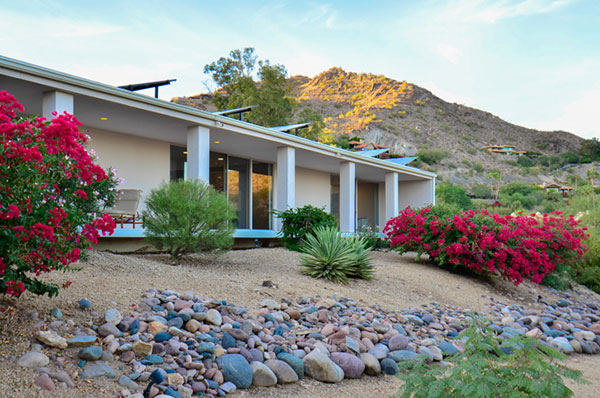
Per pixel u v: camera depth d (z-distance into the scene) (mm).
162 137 11789
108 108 8891
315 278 8031
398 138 120062
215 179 14070
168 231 7902
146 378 3541
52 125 3922
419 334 6176
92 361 3561
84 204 5750
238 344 4438
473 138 136500
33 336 3650
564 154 121312
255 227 15484
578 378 2969
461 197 37375
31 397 2992
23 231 3357
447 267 11664
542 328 7707
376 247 14289
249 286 6559
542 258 11203
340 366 4547
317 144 13773
